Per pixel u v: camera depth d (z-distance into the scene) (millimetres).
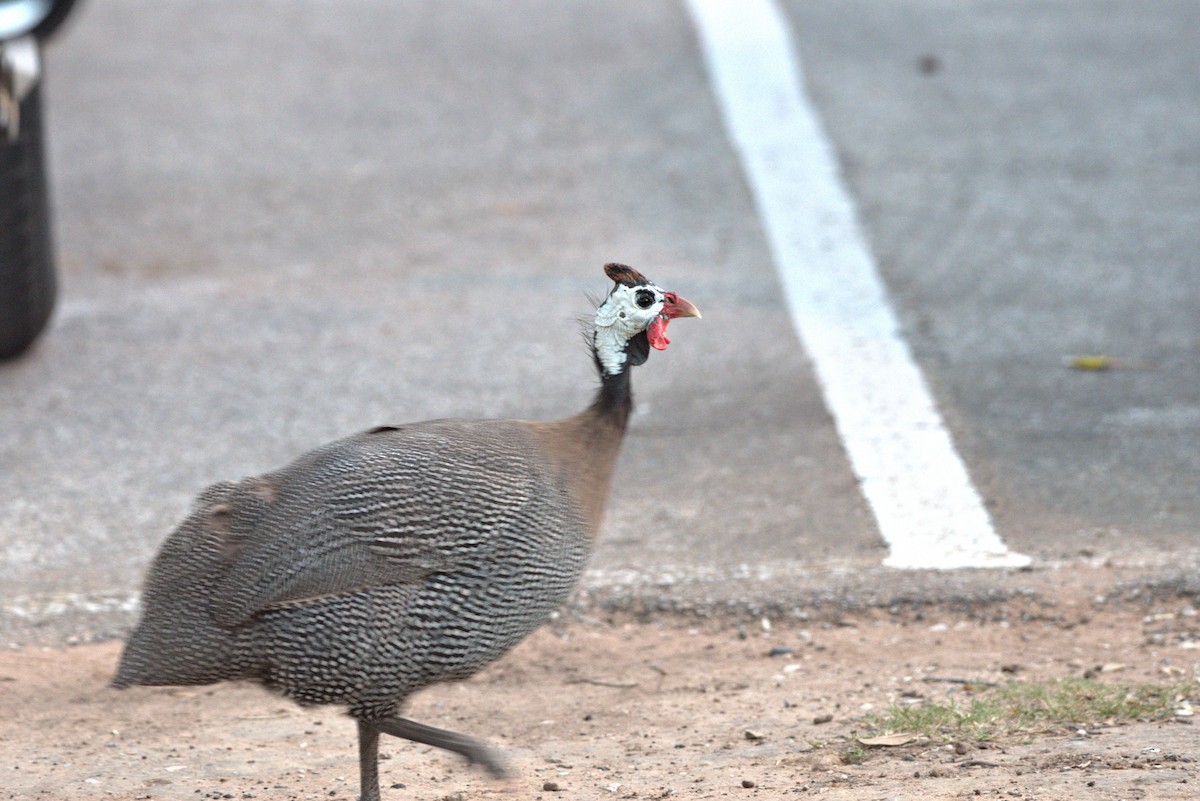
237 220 25734
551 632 14188
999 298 22219
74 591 15031
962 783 10039
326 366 20625
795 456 17750
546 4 35562
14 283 19984
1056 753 10586
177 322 22125
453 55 32594
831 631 14008
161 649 9961
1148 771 9961
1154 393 19016
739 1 35250
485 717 12602
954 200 25641
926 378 19750
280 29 34125
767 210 25641
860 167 27016
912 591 14445
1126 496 16344
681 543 15820
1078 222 24641
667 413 19109
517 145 28516
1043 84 30250
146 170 27453
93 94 30516
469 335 21500
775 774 10742
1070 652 13227
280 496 10031
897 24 33719
